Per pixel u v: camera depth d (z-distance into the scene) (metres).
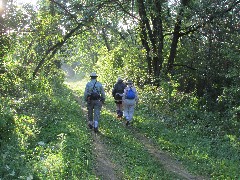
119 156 9.93
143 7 20.09
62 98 18.77
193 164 9.95
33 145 9.12
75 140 10.23
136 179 8.18
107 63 28.41
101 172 8.50
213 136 13.40
